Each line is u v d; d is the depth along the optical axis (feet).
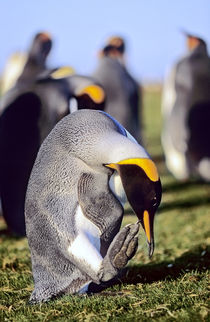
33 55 81.97
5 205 58.03
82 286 34.22
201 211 64.90
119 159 32.01
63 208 33.17
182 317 30.42
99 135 32.81
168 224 59.06
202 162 90.48
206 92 90.84
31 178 34.71
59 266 34.01
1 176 57.67
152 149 122.01
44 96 55.52
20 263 44.16
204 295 33.22
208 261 42.04
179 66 92.79
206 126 90.58
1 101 58.39
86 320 31.04
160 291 34.37
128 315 31.27
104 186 33.14
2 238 55.88
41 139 55.98
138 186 32.07
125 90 95.50
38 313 32.53
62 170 33.37
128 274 39.73
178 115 92.43
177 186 86.02
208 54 92.84
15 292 37.42
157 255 45.06
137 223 31.60
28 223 34.68
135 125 97.40
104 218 33.45
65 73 59.52
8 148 56.95
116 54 98.37
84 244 32.50
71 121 33.88
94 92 54.39
